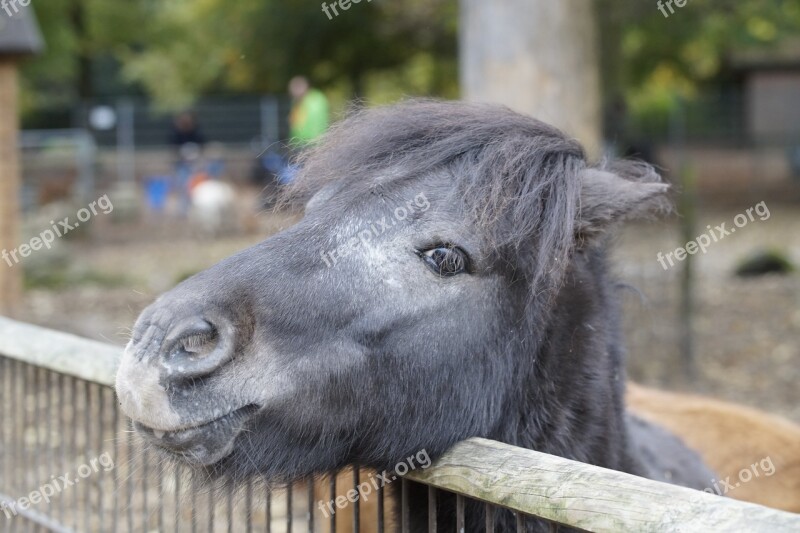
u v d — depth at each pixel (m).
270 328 2.16
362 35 20.86
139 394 2.01
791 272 12.64
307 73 22.27
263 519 4.11
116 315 10.03
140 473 3.03
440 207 2.31
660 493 1.64
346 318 2.23
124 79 34.91
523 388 2.43
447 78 22.25
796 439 4.01
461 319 2.32
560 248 2.34
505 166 2.35
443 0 17.62
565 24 6.48
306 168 2.69
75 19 28.94
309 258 2.24
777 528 1.45
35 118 29.83
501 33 6.48
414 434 2.32
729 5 17.72
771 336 9.01
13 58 10.22
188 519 3.93
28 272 12.28
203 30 23.69
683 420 4.04
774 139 23.16
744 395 7.32
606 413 2.58
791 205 21.45
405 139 2.46
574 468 1.82
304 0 20.36
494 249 2.31
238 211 18.23
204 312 2.07
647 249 8.40
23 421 3.35
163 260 14.84
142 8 30.09
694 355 8.31
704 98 23.64
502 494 1.93
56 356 2.98
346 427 2.27
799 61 27.30
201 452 2.12
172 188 20.91
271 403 2.15
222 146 24.69
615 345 2.75
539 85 6.46
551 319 2.45
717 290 11.35
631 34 18.95
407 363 2.29
